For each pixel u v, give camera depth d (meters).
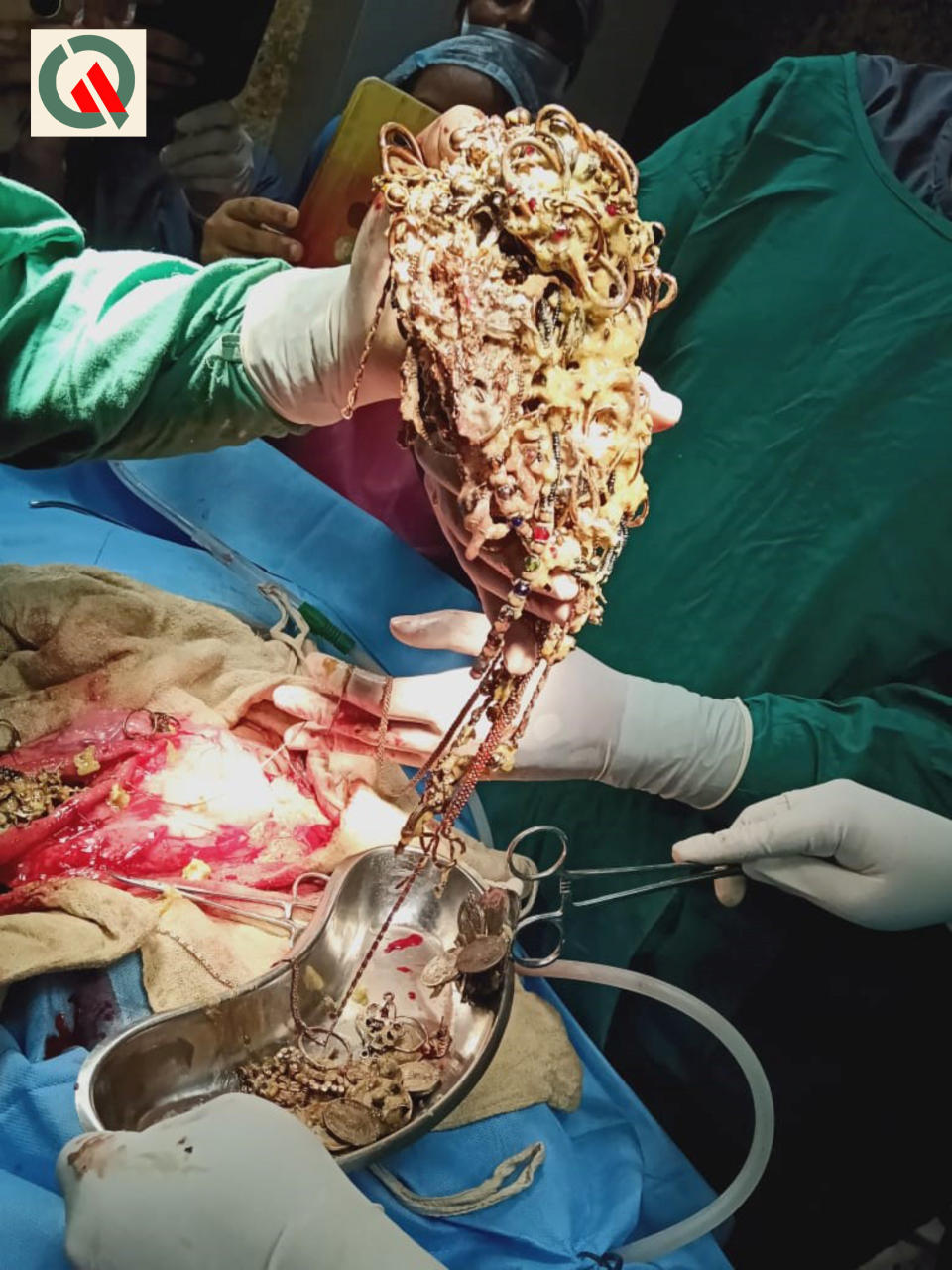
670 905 1.59
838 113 1.48
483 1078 1.27
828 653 1.52
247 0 1.58
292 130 1.96
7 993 1.18
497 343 0.95
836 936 1.48
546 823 1.74
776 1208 1.57
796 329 1.51
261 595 1.84
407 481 2.08
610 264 0.97
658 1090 1.62
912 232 1.43
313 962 1.24
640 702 1.51
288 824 1.41
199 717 1.44
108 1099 1.05
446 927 1.34
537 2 1.55
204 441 1.40
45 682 1.46
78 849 1.30
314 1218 0.87
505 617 0.99
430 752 1.49
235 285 1.33
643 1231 1.32
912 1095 1.47
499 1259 1.17
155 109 1.65
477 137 1.00
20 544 1.73
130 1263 0.87
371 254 1.16
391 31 1.84
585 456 0.97
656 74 1.67
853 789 1.38
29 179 1.64
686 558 1.62
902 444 1.43
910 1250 1.51
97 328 1.30
